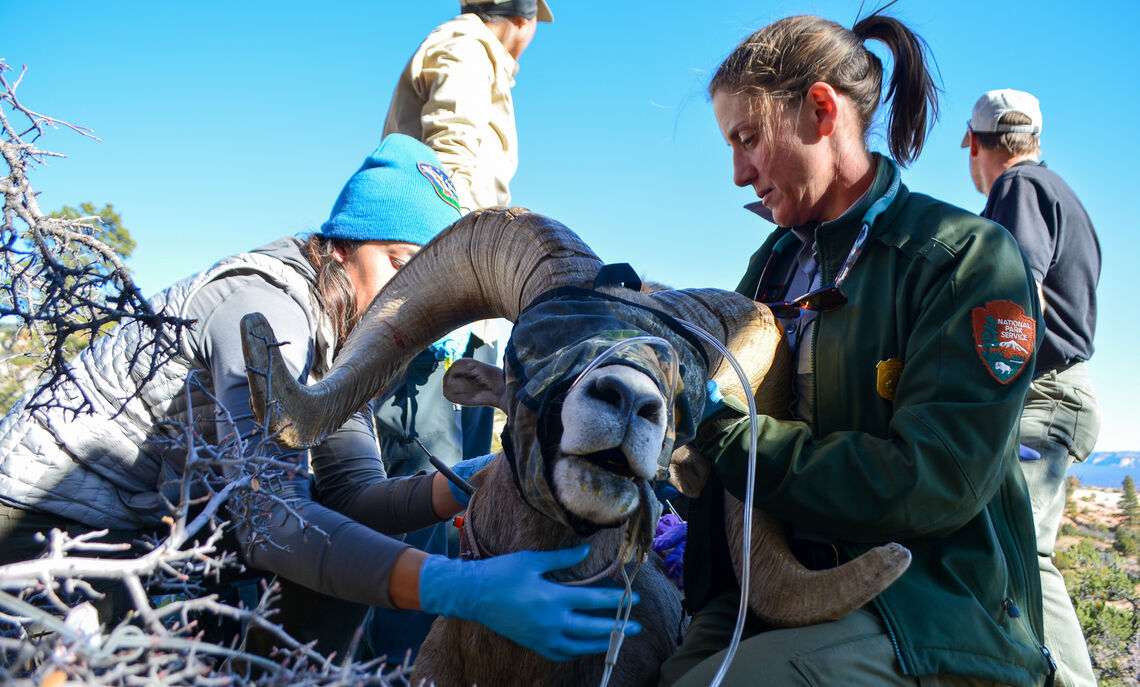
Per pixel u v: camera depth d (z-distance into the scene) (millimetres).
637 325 1631
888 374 1925
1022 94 3738
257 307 2285
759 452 1869
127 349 2307
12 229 1657
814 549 1960
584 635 1743
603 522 1435
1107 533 32094
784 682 1673
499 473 1944
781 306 2082
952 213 2002
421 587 1820
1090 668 2891
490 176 4203
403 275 2188
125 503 2373
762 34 2172
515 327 1679
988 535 1838
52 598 1094
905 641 1701
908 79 2287
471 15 4270
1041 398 3287
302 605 2521
